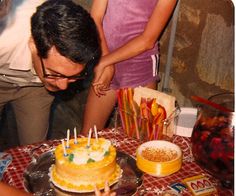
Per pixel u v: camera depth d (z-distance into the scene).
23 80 2.27
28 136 2.64
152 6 2.32
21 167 1.60
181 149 1.71
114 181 1.52
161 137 1.76
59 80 1.58
